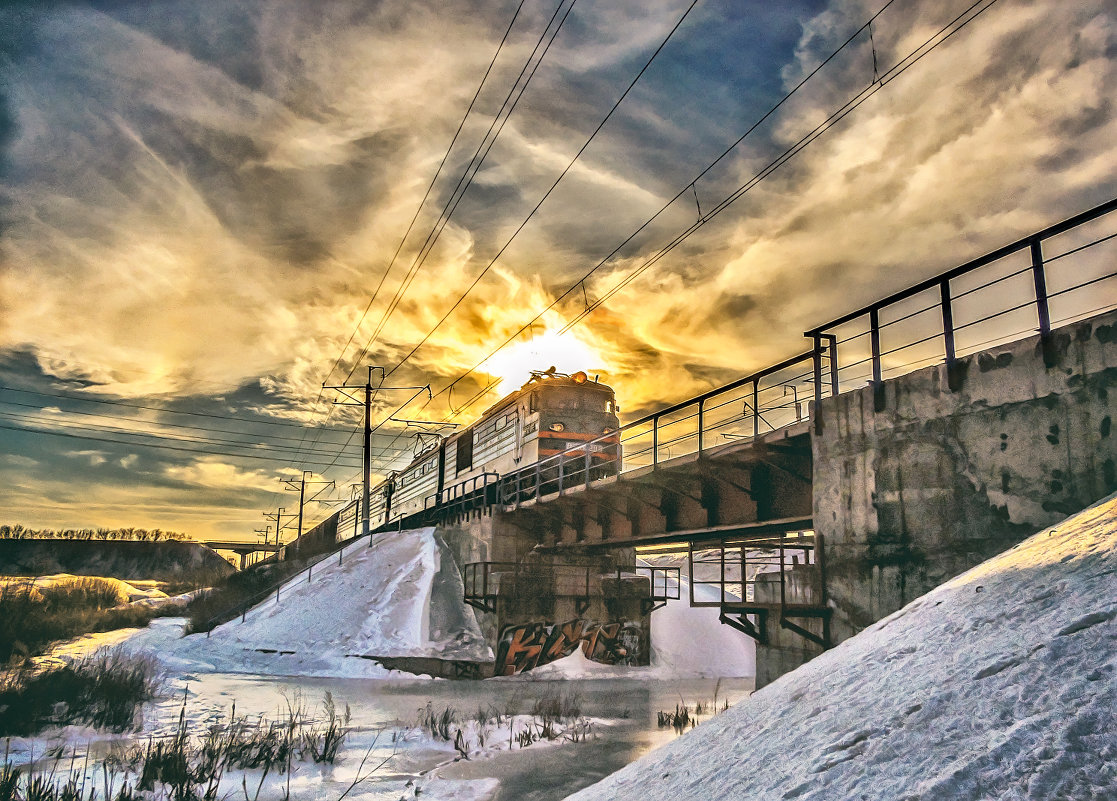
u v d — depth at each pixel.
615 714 18.83
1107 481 8.65
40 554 87.62
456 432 41.25
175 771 10.42
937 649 6.13
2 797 8.76
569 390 30.56
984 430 10.16
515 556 29.39
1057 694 4.43
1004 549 9.70
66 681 15.37
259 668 27.25
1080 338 9.10
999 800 3.72
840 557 12.22
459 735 14.86
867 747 4.95
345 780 11.45
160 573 91.69
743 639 32.34
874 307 12.21
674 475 18.61
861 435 12.09
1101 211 8.83
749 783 5.43
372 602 31.89
